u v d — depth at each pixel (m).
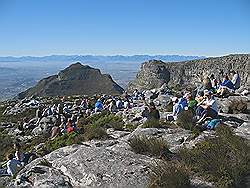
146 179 11.23
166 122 18.33
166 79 173.88
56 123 34.31
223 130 15.09
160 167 11.10
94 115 30.48
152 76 175.88
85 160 12.47
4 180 13.48
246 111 20.17
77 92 191.25
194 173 11.60
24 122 40.06
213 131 15.92
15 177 12.84
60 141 21.42
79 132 22.06
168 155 13.00
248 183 11.12
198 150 12.62
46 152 19.42
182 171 10.85
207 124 16.92
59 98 60.38
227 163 11.52
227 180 10.91
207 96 20.11
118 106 32.53
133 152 13.38
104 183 11.17
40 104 53.91
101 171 11.72
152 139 13.75
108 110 32.34
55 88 193.38
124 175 11.41
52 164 12.95
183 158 12.44
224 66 150.62
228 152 12.48
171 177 10.53
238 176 11.07
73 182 11.48
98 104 34.62
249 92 24.91
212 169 11.48
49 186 11.11
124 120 23.48
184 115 17.45
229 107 20.31
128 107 31.48
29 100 60.97
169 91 36.53
